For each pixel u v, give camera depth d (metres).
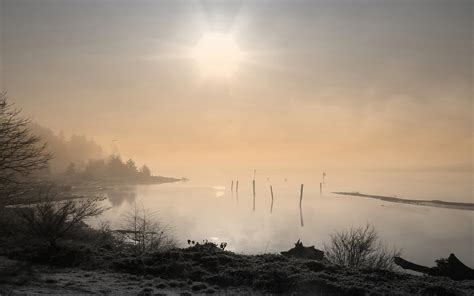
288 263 16.14
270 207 121.00
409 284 13.91
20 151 20.75
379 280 14.35
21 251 15.93
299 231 71.38
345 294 12.59
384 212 115.56
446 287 13.39
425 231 79.44
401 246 60.00
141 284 13.01
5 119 20.09
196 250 18.42
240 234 65.56
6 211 19.73
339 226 80.19
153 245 25.83
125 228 36.09
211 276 14.11
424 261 49.16
